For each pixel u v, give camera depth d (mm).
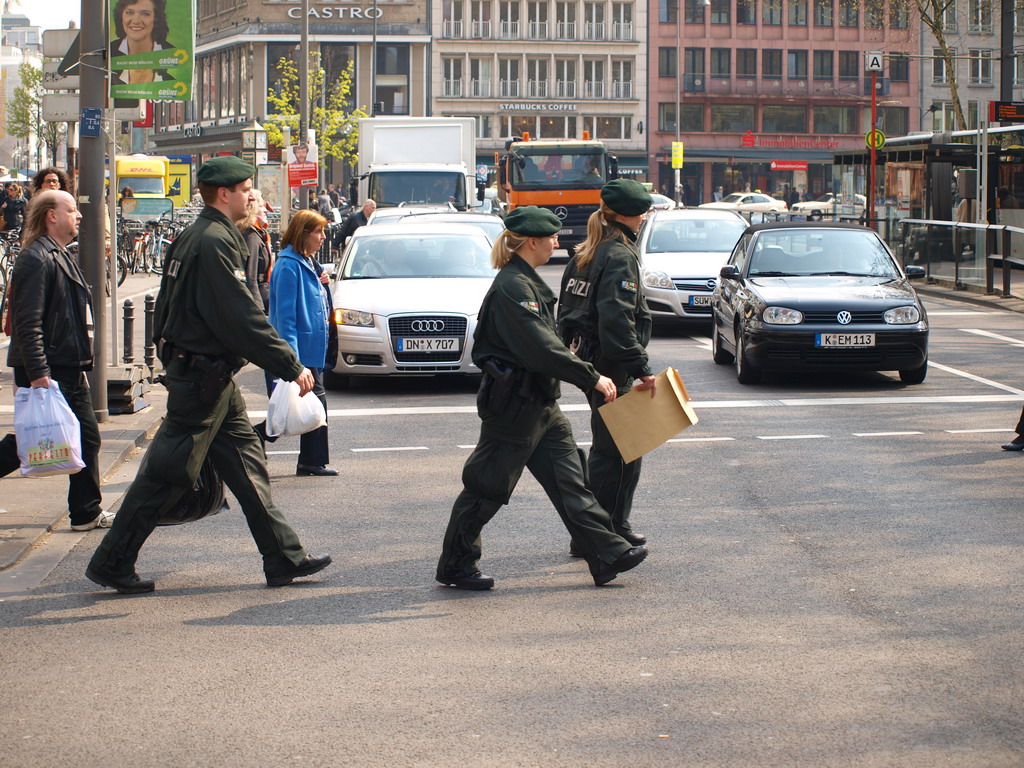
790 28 116188
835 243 20578
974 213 41688
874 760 5758
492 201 63062
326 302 12695
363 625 7945
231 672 7098
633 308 8906
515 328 8352
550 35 112875
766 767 5691
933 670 6957
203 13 118750
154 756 5922
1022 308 30391
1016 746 5902
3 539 10109
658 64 115062
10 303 9875
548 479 8750
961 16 113125
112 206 17906
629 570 9164
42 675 7098
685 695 6621
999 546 9703
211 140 113562
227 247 8328
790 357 18625
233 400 8680
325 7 107625
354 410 17375
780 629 7730
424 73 110188
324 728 6234
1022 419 13703
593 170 51500
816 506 11180
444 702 6570
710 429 15430
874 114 45906
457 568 8711
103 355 15328
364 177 42406
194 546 10102
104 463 13078
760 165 117688
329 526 10703
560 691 6707
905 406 17109
